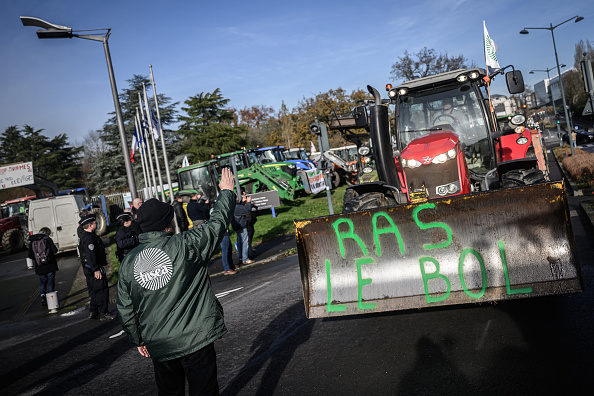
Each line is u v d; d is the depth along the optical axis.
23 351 6.78
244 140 56.38
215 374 2.93
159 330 2.82
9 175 25.02
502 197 4.30
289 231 15.97
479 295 4.45
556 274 4.28
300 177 24.88
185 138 56.50
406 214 4.57
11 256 22.52
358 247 4.77
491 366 3.75
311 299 4.85
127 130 55.31
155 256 2.85
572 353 3.75
